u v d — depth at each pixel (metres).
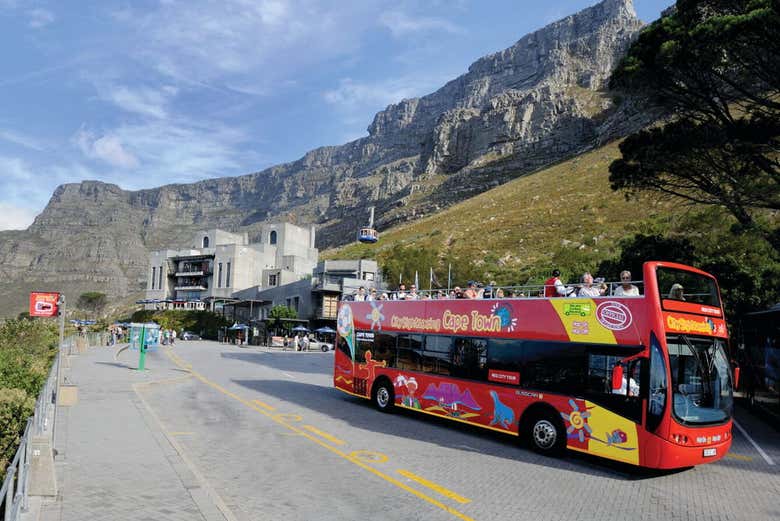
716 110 19.91
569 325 11.52
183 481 8.46
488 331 13.29
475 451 11.77
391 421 14.98
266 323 68.12
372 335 17.28
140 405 15.15
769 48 16.72
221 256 101.62
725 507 8.52
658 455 9.66
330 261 75.88
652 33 19.28
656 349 9.96
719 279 26.69
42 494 7.38
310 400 18.31
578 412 11.02
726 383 10.95
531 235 85.19
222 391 19.97
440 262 75.19
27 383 18.44
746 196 19.67
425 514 7.63
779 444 13.97
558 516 7.80
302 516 7.37
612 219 80.19
